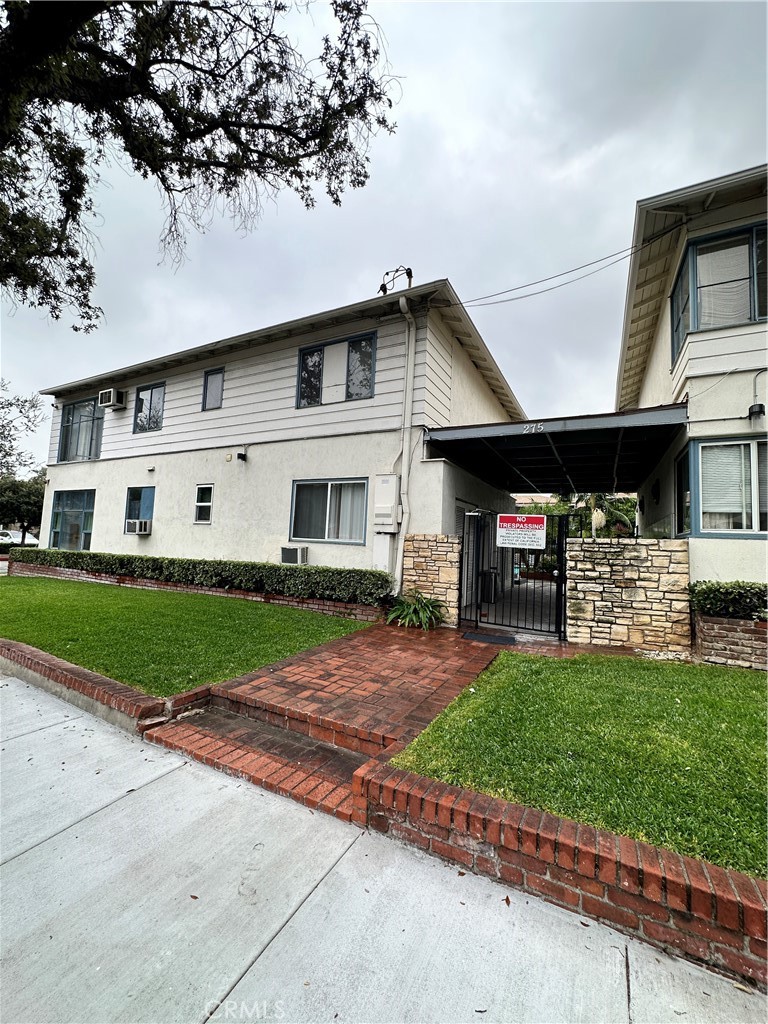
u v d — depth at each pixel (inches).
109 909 77.2
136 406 486.9
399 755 112.8
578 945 71.6
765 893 69.7
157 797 110.0
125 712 145.8
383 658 206.1
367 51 190.2
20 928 73.2
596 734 122.8
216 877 84.7
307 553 350.6
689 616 227.3
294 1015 60.3
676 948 70.6
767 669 197.2
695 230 243.0
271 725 149.7
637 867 74.1
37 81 141.2
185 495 434.6
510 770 104.0
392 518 309.1
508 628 281.1
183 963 67.7
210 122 200.5
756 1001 63.5
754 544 219.9
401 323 324.5
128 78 181.3
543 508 890.1
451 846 89.4
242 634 235.0
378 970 66.7
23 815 102.3
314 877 85.0
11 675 196.7
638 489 510.0
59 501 574.9
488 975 66.1
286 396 375.6
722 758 109.8
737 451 227.1
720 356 231.9
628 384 464.8
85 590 380.8
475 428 291.9
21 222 211.9
